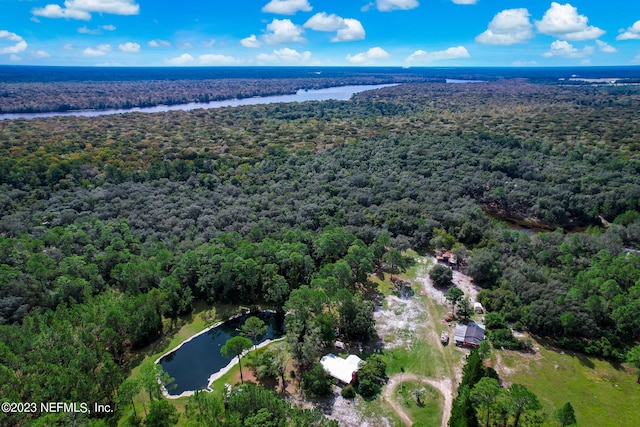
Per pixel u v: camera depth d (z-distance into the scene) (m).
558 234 98.31
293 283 82.31
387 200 123.69
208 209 114.88
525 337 69.69
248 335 71.69
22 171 126.75
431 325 73.06
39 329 62.94
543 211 123.19
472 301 79.69
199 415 49.66
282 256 82.19
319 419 47.88
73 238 90.19
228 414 49.56
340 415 54.41
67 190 124.00
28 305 69.12
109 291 77.38
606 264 81.62
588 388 58.84
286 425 47.16
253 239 95.69
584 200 122.44
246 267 78.25
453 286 85.38
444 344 68.19
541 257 89.88
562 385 59.28
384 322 73.81
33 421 45.94
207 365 65.50
